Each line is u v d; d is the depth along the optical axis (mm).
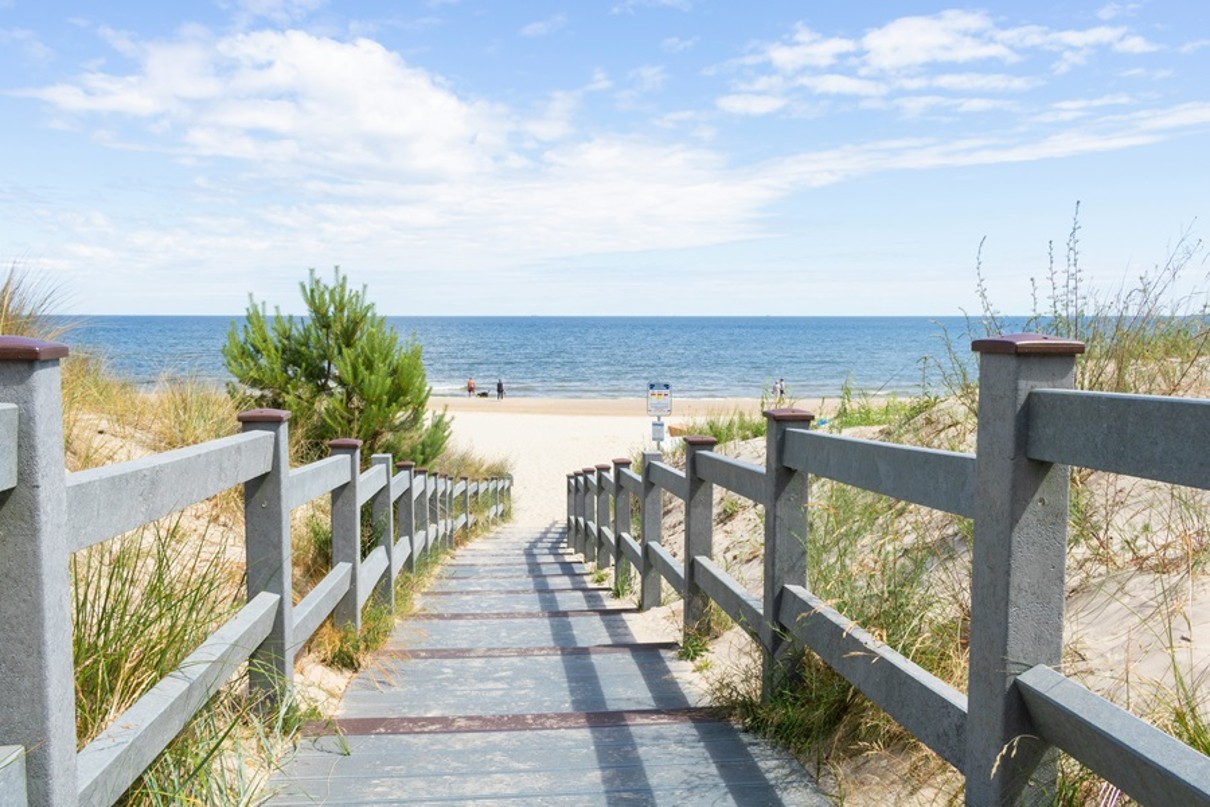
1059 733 2031
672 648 5270
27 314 7430
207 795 2654
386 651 5188
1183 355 4973
